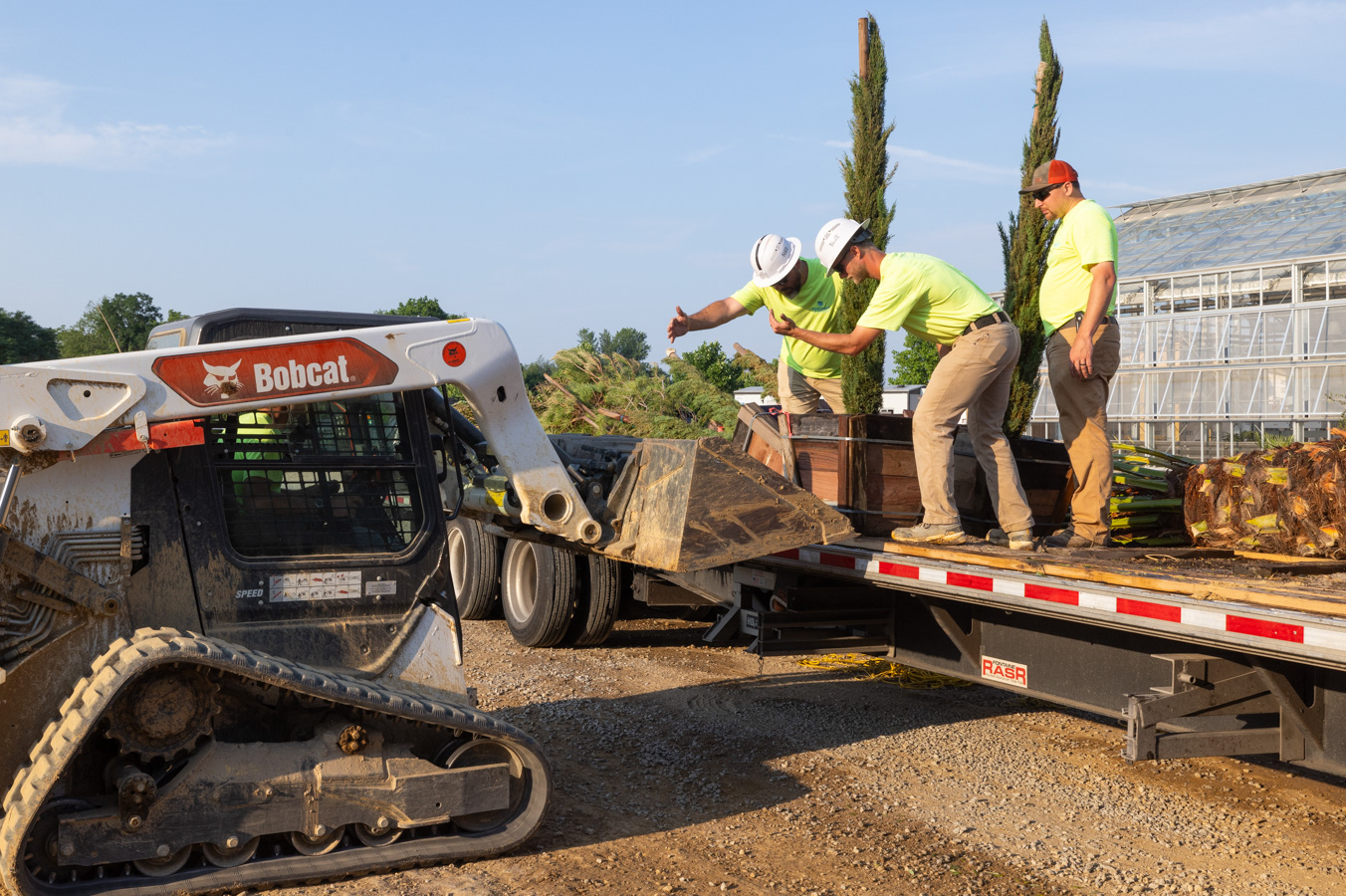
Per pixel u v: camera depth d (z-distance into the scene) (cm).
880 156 894
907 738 566
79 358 342
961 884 374
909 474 596
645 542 474
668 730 579
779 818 441
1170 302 3197
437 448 507
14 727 343
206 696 351
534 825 400
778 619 562
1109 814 447
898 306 523
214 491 378
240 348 366
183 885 341
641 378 1272
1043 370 2870
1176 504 639
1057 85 861
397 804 377
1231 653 389
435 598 411
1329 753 375
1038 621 477
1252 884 374
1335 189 3450
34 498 342
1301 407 2611
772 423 654
